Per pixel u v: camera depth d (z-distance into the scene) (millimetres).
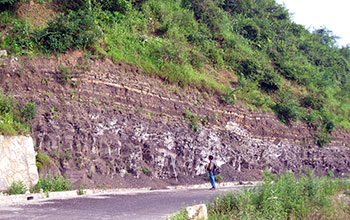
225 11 32000
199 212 8094
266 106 24406
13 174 11117
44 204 8898
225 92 21891
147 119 17016
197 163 17328
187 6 27234
